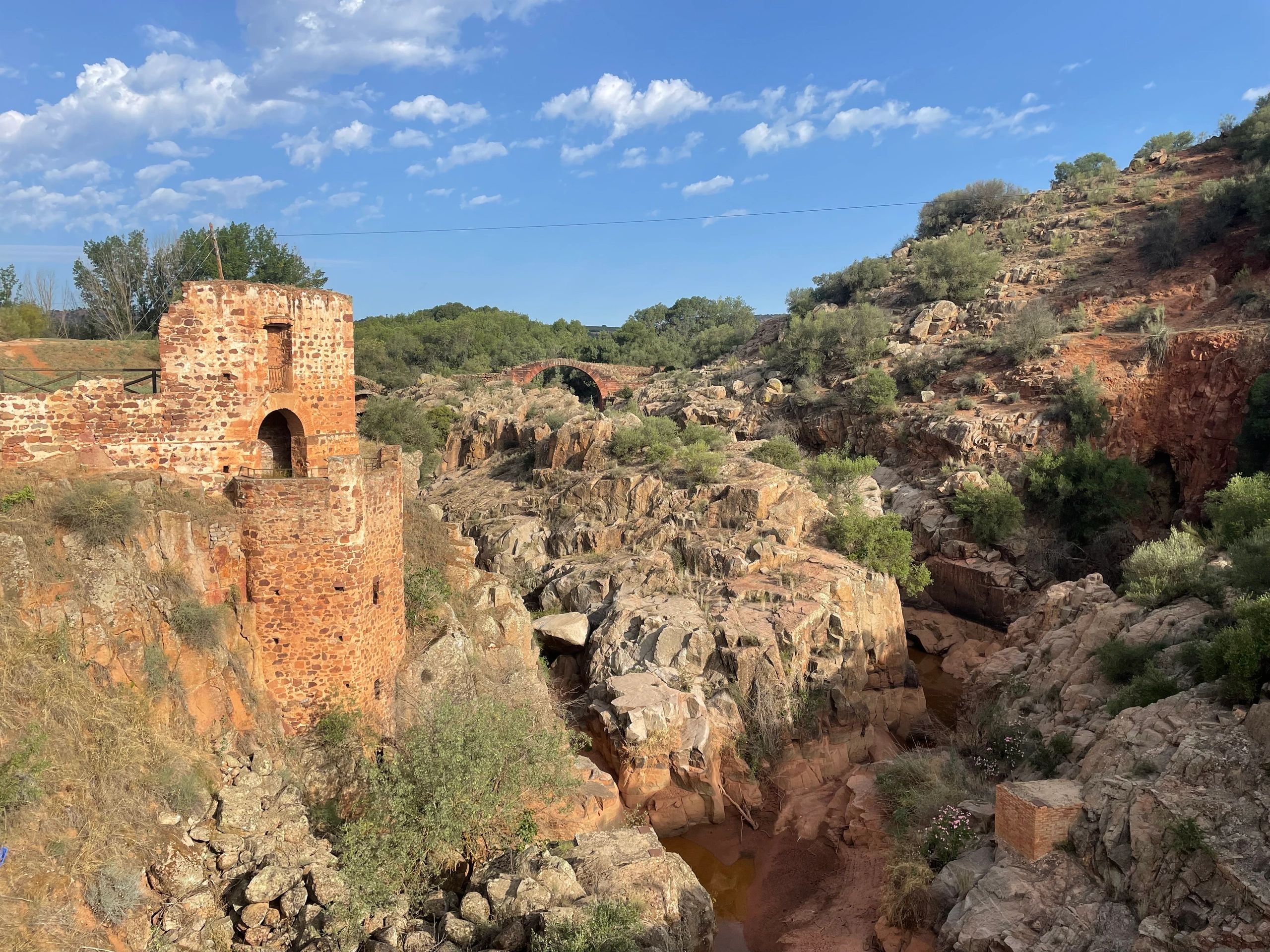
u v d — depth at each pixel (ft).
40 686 46.98
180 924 47.80
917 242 303.27
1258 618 64.59
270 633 63.77
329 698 65.46
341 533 64.64
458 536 99.40
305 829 57.31
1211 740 59.11
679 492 146.20
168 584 58.03
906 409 198.59
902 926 65.36
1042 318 195.31
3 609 47.75
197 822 52.01
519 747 68.39
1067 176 332.39
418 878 59.26
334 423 72.84
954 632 148.77
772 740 96.48
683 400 250.57
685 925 60.08
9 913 39.83
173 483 61.77
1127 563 108.99
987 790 79.61
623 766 89.56
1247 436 148.05
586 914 50.72
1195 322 185.57
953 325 228.63
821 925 72.02
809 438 215.92
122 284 171.94
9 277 172.96
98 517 54.13
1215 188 218.59
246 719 60.08
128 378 107.45
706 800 89.30
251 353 65.31
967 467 172.96
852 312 235.61
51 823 44.39
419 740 65.00
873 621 116.06
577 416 200.03
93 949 42.68
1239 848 50.70
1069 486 156.25
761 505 134.41
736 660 100.58
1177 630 83.35
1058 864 59.57
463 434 214.07
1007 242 264.72
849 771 98.84
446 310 468.75
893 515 134.92
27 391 81.97
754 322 395.34
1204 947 47.70
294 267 199.52
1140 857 54.44
